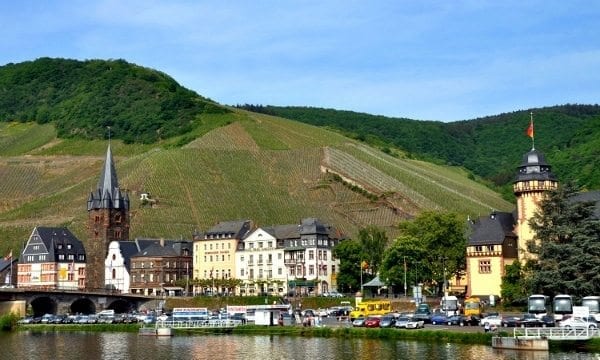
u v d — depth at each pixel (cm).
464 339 12469
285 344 13412
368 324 14950
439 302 18988
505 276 17988
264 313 16838
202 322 17112
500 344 11506
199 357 11981
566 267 14488
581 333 11438
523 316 14000
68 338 15738
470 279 19238
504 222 19488
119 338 15638
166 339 15250
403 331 13425
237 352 12444
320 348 12512
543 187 18512
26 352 13100
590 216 15312
